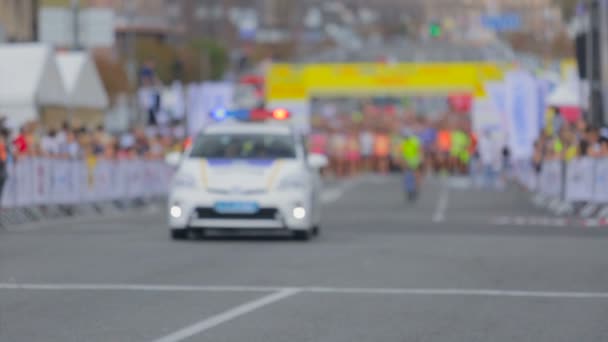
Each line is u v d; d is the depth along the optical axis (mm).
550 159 73625
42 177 60219
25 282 29766
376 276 31344
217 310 24891
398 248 40281
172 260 35625
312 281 30141
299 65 137250
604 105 79500
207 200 42625
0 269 32875
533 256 37281
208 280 30297
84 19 87688
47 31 87125
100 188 69688
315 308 25281
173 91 118312
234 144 44531
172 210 43156
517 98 87438
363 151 143750
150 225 53688
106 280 30219
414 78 137250
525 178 97438
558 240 44094
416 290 28406
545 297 27281
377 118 159000
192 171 43219
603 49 79812
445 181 121875
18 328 22375
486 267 33781
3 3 114125
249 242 42875
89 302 26078
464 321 23562
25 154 58156
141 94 118938
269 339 21297
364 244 42094
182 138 102188
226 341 21047
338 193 94500
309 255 37469
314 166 45531
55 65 73500
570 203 65000
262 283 29703
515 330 22516
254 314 24359
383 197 87562
